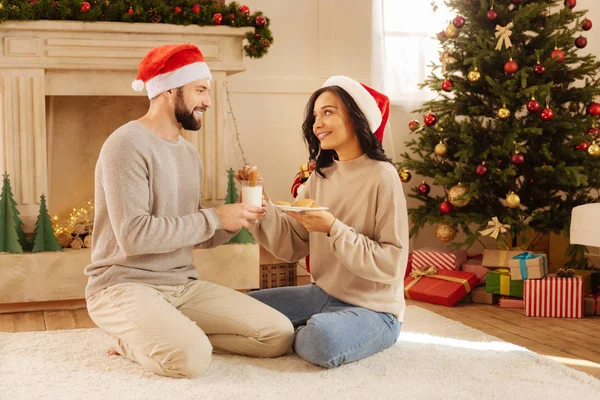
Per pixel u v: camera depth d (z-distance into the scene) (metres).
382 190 2.16
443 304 3.17
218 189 3.34
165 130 2.16
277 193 4.03
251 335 2.11
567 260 3.73
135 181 1.99
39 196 3.12
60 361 2.12
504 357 2.17
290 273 3.37
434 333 2.50
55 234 3.13
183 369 1.92
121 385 1.87
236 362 2.10
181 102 2.14
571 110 3.39
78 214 3.28
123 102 3.62
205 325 2.13
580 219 2.75
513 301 3.12
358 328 2.08
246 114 3.96
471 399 1.77
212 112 3.32
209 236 2.07
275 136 4.01
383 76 4.00
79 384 1.88
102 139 3.60
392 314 2.21
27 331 2.63
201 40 3.26
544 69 3.14
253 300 2.20
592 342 2.50
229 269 3.21
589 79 4.02
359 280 2.20
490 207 3.43
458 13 3.46
